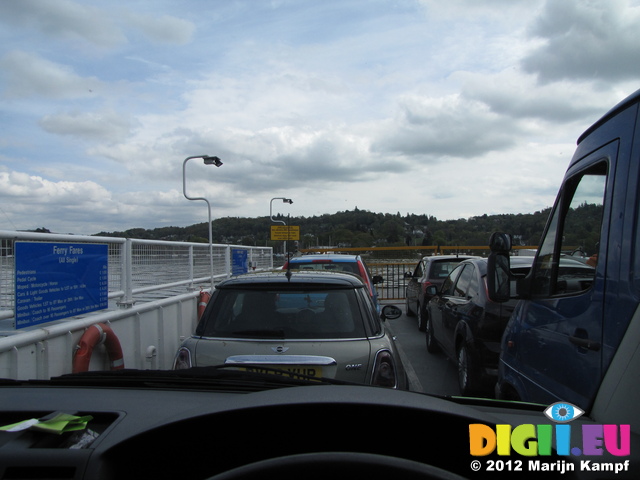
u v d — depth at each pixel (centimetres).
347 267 766
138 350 559
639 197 197
